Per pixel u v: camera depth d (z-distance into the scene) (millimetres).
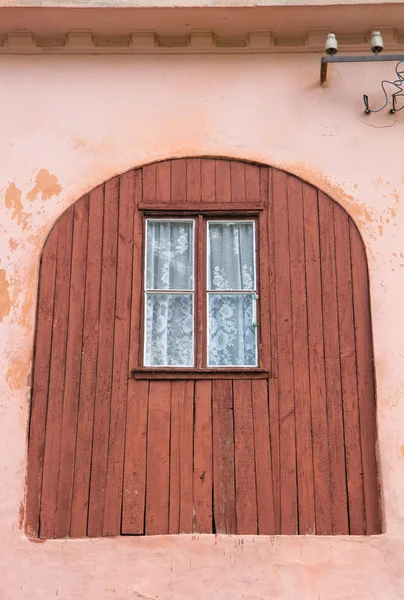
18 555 5062
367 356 5438
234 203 5805
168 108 6090
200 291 5656
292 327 5512
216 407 5352
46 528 5137
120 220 5781
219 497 5176
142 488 5199
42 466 5254
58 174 5910
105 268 5664
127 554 5055
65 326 5531
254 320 5605
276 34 6199
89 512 5160
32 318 5555
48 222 5785
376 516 5137
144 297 5652
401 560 5016
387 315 5512
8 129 6035
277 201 5820
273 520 5129
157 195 5844
